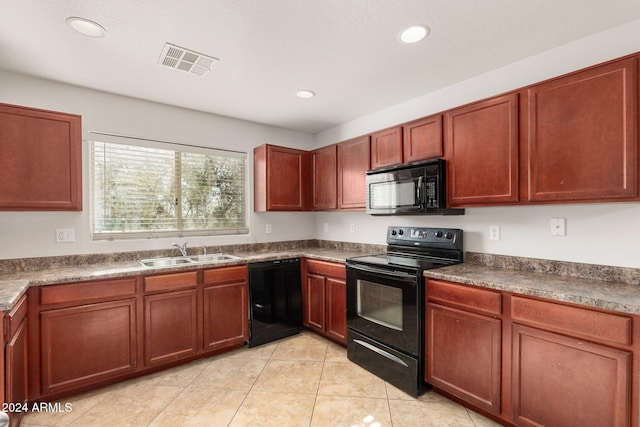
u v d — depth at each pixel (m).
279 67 2.30
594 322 1.46
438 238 2.65
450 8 1.65
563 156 1.76
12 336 1.65
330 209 3.43
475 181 2.16
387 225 3.20
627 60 1.54
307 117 3.48
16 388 1.76
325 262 3.09
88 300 2.18
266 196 3.39
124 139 2.85
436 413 1.98
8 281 1.96
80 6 1.60
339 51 2.08
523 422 1.71
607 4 1.62
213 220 3.39
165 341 2.50
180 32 1.85
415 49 2.06
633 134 1.53
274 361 2.69
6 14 1.65
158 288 2.46
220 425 1.87
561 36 1.92
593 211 1.91
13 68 2.28
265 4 1.61
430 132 2.45
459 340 1.99
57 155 2.23
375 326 2.47
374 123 3.32
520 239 2.22
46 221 2.48
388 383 2.34
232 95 2.83
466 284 1.95
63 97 2.55
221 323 2.79
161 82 2.54
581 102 1.69
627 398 1.37
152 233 3.01
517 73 2.23
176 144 3.14
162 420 1.92
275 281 3.14
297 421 1.90
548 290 1.62
